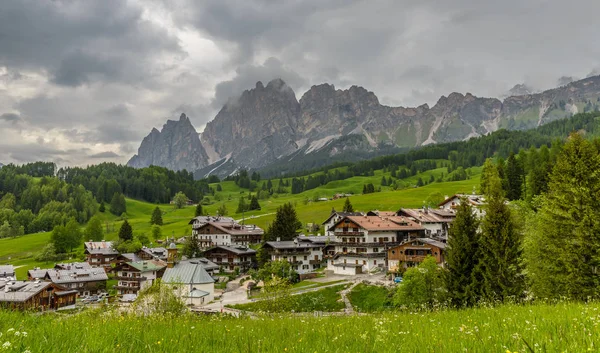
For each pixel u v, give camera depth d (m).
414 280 57.16
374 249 101.75
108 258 142.25
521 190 135.50
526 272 41.38
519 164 138.25
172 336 9.70
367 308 67.06
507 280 41.66
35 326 9.96
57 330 9.12
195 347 8.52
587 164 37.06
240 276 118.12
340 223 109.19
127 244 149.88
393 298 63.88
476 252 44.84
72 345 7.61
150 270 107.31
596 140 58.62
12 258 164.50
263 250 116.44
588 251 34.75
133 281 105.81
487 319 14.54
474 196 128.50
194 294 81.31
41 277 106.50
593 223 34.91
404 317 17.28
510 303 23.06
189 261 117.88
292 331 12.08
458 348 8.31
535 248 40.78
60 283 102.62
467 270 45.16
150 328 10.93
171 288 38.22
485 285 42.12
